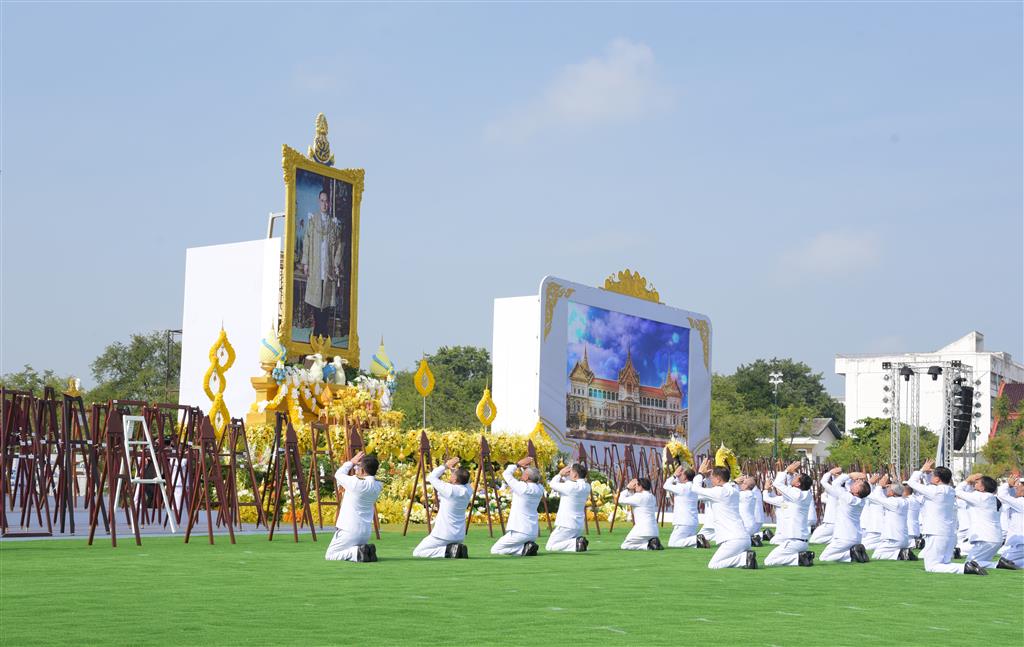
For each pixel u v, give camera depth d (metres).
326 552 20.08
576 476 25.09
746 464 46.81
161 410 28.23
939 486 21.28
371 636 11.43
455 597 14.89
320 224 40.88
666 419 51.22
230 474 28.34
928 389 106.12
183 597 14.25
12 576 16.44
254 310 40.19
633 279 50.41
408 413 78.50
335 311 41.38
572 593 15.75
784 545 22.28
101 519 28.95
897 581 18.95
